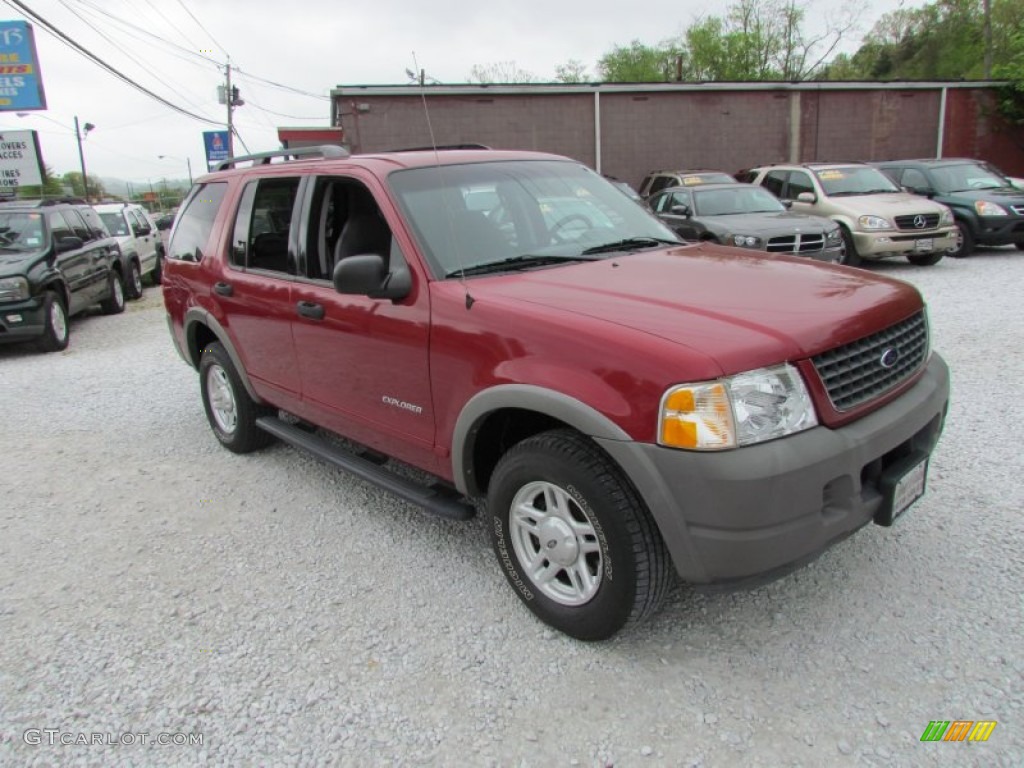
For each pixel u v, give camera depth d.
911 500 2.79
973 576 3.10
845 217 11.27
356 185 3.68
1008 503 3.67
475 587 3.30
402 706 2.59
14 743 2.50
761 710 2.46
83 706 2.67
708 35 40.25
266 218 4.27
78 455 5.28
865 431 2.52
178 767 2.37
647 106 20.17
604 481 2.54
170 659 2.91
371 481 3.67
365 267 3.03
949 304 8.41
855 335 2.61
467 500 3.41
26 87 19.23
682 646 2.81
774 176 13.47
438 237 3.29
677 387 2.31
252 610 3.21
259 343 4.35
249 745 2.45
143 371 7.82
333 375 3.76
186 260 5.09
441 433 3.17
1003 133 21.72
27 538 4.01
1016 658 2.61
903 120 21.33
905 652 2.68
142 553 3.78
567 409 2.54
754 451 2.29
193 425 5.83
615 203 4.13
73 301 10.05
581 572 2.76
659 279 3.07
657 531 2.54
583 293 2.88
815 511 2.38
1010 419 4.73
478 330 2.88
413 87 18.84
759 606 3.01
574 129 20.05
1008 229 11.86
